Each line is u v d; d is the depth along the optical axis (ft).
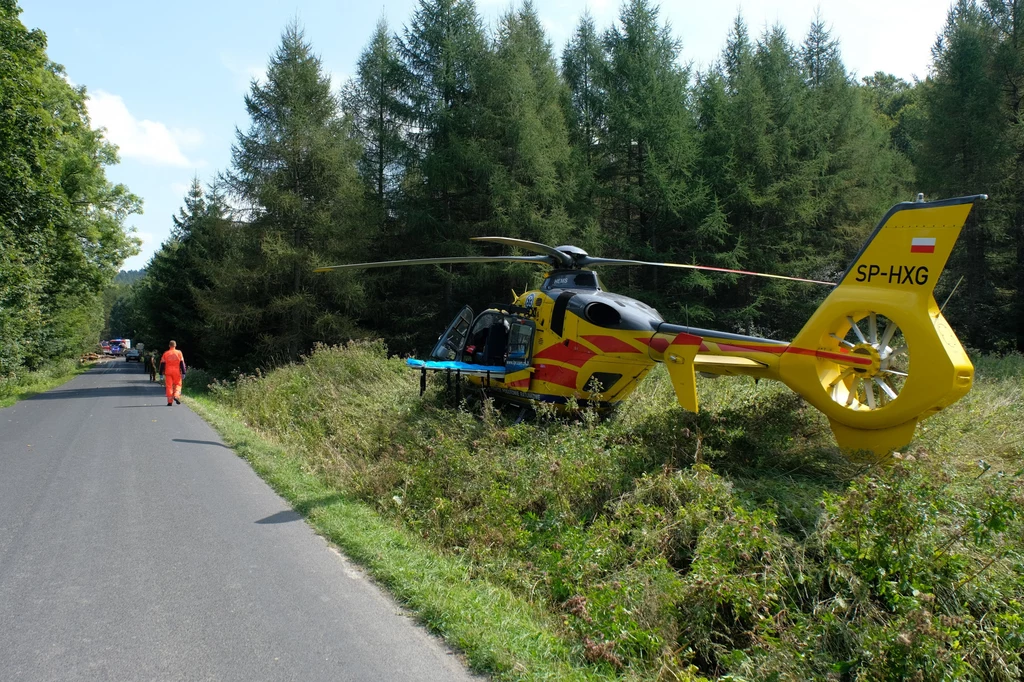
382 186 94.73
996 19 81.25
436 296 88.74
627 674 13.14
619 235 84.58
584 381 29.81
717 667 13.93
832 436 23.99
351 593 15.84
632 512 19.44
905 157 100.68
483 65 82.79
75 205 86.69
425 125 86.28
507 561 18.92
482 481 23.15
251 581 16.33
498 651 13.01
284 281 85.51
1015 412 26.84
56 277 86.12
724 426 24.41
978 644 12.39
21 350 80.07
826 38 110.83
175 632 13.52
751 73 83.61
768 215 81.41
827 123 88.74
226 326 83.20
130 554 17.92
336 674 12.08
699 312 77.05
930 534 14.78
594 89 91.61
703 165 81.97
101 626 13.70
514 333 33.71
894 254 20.29
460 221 86.63
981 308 78.38
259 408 46.34
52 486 25.03
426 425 31.48
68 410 52.49
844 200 86.69
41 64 76.48
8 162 60.95
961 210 18.78
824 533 16.03
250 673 12.01
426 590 15.79
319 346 60.59
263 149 84.28
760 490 19.75
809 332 22.24
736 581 14.70
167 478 26.73
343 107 95.04
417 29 88.53
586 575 17.11
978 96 77.87
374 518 21.67
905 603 13.29
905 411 19.71
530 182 80.07
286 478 26.40
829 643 13.47
